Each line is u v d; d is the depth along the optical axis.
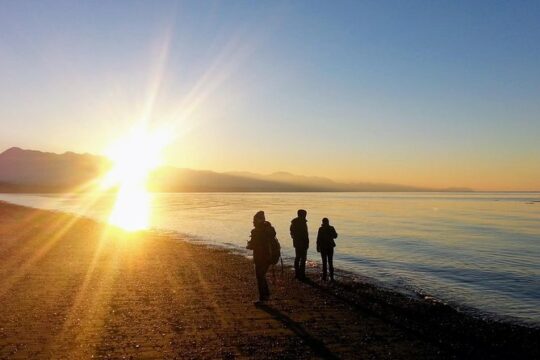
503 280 18.38
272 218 54.88
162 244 26.02
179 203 108.50
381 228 43.47
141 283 14.27
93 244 25.27
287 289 13.59
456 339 9.19
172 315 10.42
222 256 21.28
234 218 53.50
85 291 12.99
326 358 7.77
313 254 24.97
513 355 8.45
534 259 24.48
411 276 18.84
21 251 21.94
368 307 11.54
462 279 18.48
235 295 12.61
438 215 68.12
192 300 11.95
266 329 9.38
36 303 11.52
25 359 7.63
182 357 7.75
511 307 13.84
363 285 15.04
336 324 9.85
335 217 60.16
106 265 17.92
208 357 7.75
